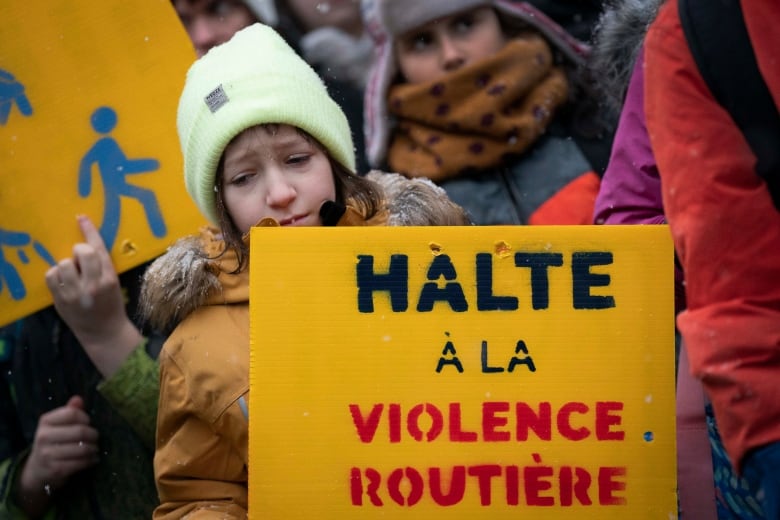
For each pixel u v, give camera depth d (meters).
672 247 2.49
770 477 2.34
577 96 4.21
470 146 4.18
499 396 2.47
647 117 2.61
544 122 4.18
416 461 2.46
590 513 2.46
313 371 2.47
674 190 2.50
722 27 2.47
